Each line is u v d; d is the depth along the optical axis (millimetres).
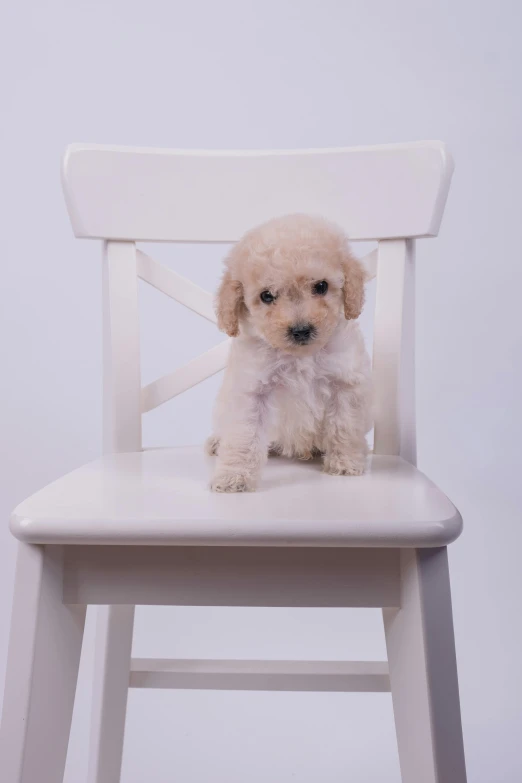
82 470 1055
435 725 817
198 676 1199
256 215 1299
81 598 859
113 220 1287
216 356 1310
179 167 1305
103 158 1288
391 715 1727
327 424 1038
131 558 853
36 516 805
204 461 1135
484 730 1625
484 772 1514
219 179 1304
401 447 1220
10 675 823
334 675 1146
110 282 1286
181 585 852
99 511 819
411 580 830
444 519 791
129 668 1249
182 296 1327
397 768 1546
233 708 1745
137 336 1284
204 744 1621
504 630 1808
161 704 1752
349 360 1013
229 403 987
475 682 1738
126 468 1073
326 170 1284
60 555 856
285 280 931
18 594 827
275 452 1188
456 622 1824
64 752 902
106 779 1285
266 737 1647
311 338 925
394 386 1218
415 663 834
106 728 1269
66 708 898
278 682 1164
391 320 1229
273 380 988
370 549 844
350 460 1030
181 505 845
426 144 1239
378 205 1259
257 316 961
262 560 845
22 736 816
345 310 987
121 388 1267
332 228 1003
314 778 1515
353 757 1581
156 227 1298
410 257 1271
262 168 1300
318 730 1673
